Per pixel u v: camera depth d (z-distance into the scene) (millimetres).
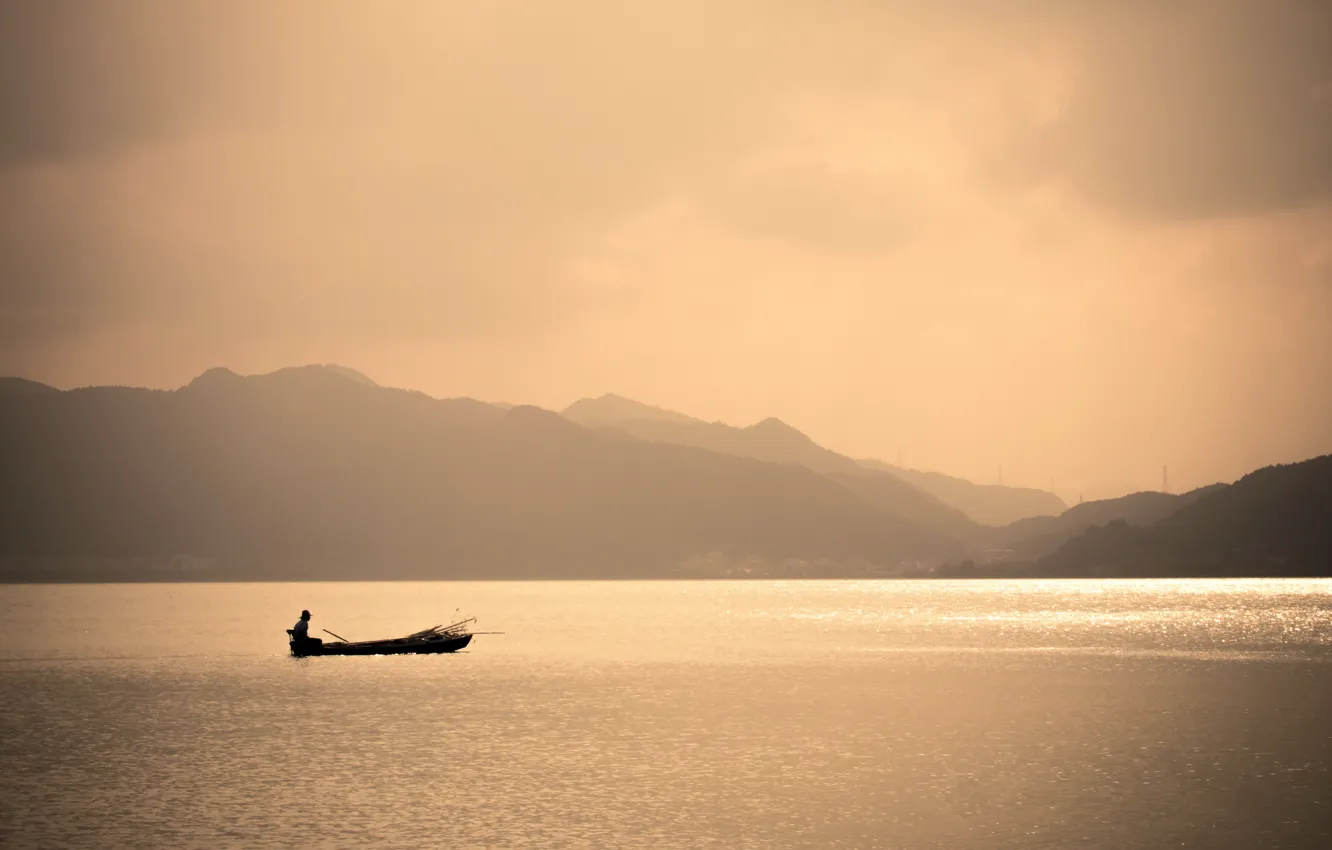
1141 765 56125
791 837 43344
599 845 42469
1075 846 42125
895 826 44844
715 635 160875
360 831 44406
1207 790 50562
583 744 62969
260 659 117000
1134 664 111000
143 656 122000
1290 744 61969
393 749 61594
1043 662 113938
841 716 73438
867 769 55469
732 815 46531
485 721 71562
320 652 118375
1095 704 79062
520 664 111188
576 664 111500
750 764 56875
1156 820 45594
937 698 82750
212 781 53438
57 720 72562
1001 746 61688
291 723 70938
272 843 42844
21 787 52312
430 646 118812
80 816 46906
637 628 180750
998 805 47969
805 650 131250
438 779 53656
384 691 87625
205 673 102375
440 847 42281
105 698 83875
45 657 121688
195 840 43344
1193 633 158875
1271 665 109188
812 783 52312
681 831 44219
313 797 50000
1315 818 45781
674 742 63438
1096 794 49938
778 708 77438
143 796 50344
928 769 55375
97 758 59406
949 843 42562
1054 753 59469
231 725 70188
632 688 89562
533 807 48031
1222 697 82875
